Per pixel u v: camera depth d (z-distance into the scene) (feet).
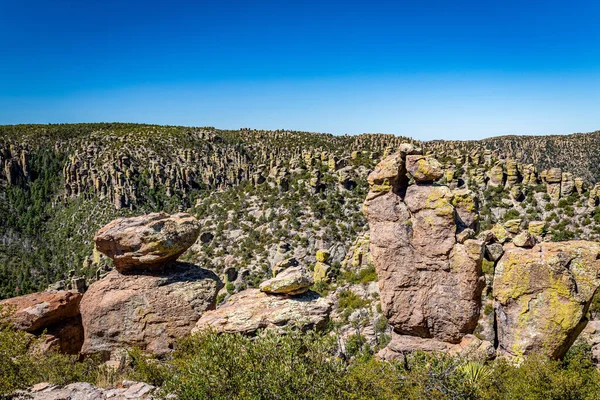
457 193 62.03
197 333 65.87
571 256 55.21
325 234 277.44
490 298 82.23
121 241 77.25
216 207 369.09
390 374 50.98
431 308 59.88
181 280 79.71
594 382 53.36
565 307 54.08
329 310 70.69
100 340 75.82
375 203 63.46
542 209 236.43
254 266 267.18
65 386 55.31
